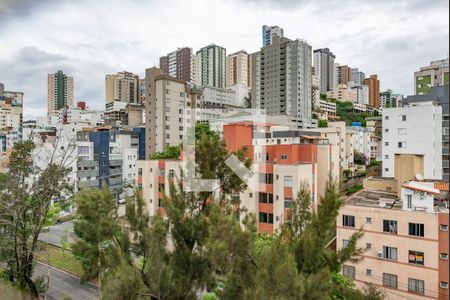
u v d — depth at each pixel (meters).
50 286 21.56
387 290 17.92
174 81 56.16
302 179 23.41
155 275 7.86
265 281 6.04
